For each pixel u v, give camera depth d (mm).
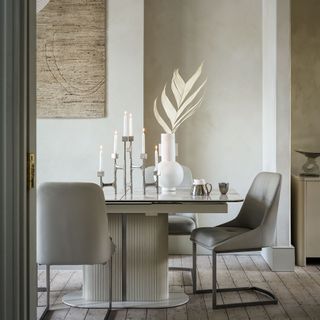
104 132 5188
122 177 5180
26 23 1525
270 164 5340
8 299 1482
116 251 3998
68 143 5188
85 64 5148
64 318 3662
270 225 3982
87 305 3918
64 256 3414
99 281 4016
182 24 5746
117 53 5180
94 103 5168
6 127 1485
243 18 5750
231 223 4348
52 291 4371
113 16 5172
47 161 5191
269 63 5379
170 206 3666
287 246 5055
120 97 5191
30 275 1548
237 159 5762
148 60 5750
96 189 3350
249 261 5461
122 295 4004
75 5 5121
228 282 4617
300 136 5879
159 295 4008
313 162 5344
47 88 5148
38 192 3377
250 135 5758
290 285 4523
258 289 4309
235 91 5750
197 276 4820
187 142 5750
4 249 1483
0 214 1484
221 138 5762
